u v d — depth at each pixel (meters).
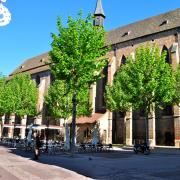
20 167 16.92
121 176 14.69
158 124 48.03
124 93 40.97
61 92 50.91
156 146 44.22
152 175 15.30
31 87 61.88
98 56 28.53
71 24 28.03
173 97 38.50
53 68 28.50
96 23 68.88
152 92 37.97
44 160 22.05
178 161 23.81
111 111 50.09
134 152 34.12
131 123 49.75
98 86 59.12
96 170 16.91
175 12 54.25
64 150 32.91
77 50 27.16
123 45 57.03
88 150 35.16
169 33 49.84
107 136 53.03
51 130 61.84
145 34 54.41
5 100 58.09
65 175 14.35
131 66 40.44
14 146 38.12
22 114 59.84
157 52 39.88
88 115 53.81
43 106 71.06
